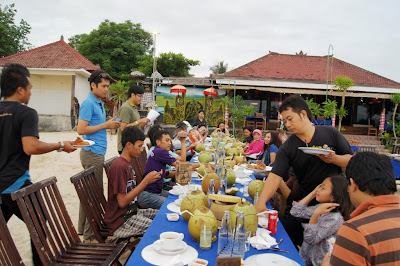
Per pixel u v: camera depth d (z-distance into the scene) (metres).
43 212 2.55
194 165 4.77
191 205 2.51
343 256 1.40
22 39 27.73
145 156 5.82
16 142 2.72
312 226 2.55
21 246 3.94
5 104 2.74
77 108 19.64
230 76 19.11
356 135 19.23
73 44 39.41
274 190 2.86
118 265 2.75
